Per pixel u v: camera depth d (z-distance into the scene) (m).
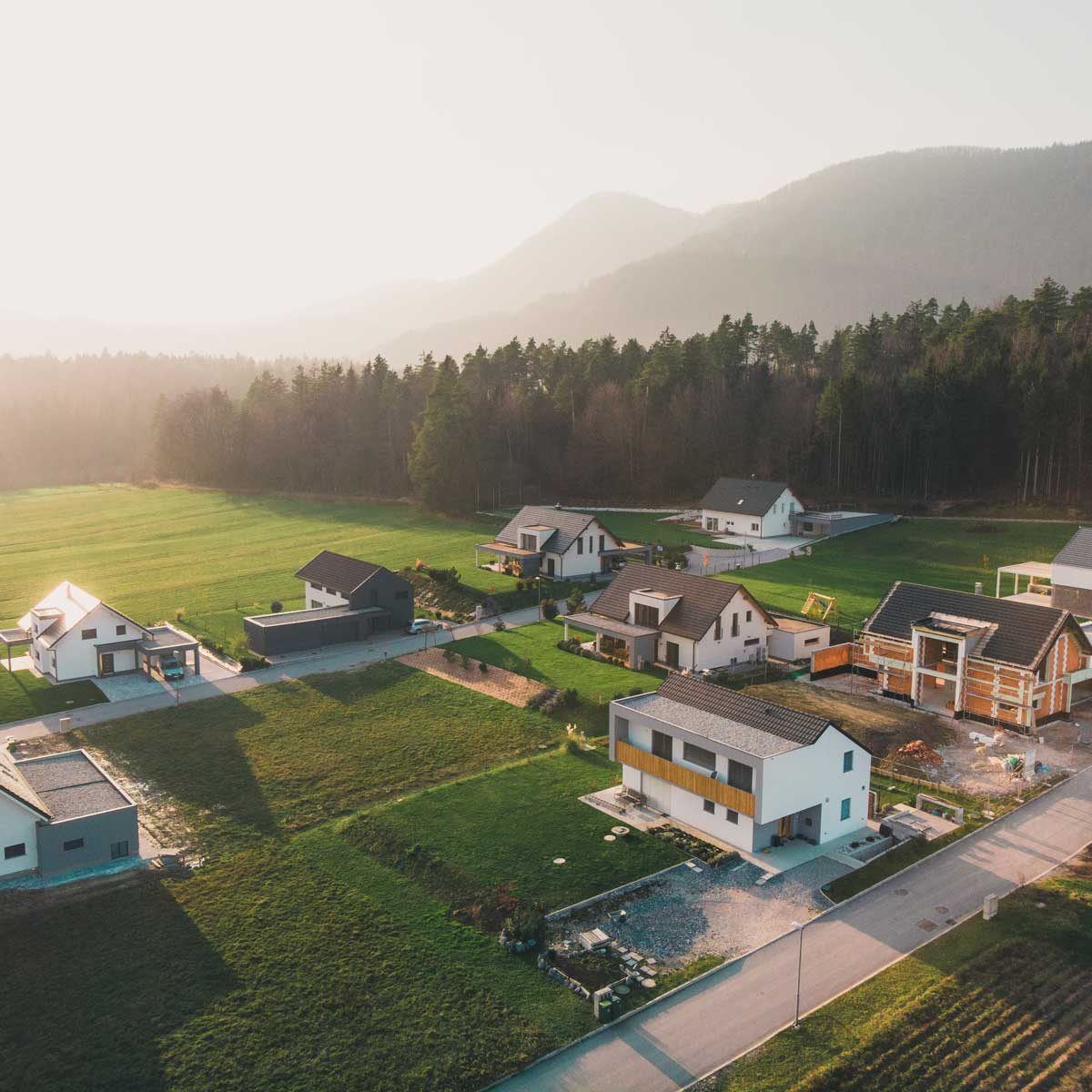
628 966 29.12
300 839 37.97
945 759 46.09
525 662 61.16
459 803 40.94
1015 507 111.62
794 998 27.41
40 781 39.31
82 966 29.20
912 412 124.44
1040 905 32.03
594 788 42.62
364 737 49.16
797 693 55.62
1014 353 130.38
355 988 27.98
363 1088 23.92
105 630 60.38
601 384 151.00
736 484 109.31
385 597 70.19
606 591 66.62
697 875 35.00
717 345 151.50
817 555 94.75
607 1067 24.62
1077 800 40.88
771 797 35.53
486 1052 25.19
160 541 112.81
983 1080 23.89
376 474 148.50
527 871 34.97
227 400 171.00
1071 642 51.34
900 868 35.38
